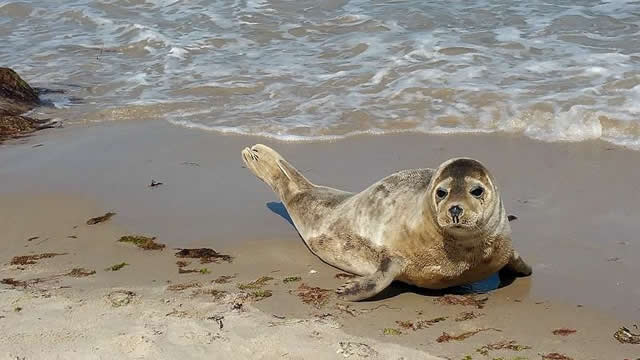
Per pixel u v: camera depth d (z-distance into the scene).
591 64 5.34
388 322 2.92
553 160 4.17
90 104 5.40
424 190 3.05
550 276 3.18
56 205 3.88
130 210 3.81
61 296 3.07
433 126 4.63
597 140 4.35
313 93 5.29
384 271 3.08
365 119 4.75
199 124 4.86
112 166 4.30
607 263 3.25
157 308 2.98
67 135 4.78
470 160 2.89
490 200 2.86
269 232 3.57
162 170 4.23
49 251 3.47
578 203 3.73
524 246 3.40
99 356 2.71
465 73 5.36
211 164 4.29
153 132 4.76
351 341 2.79
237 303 3.01
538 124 4.55
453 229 2.86
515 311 2.98
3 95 5.34
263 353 2.73
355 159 4.29
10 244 3.55
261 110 5.04
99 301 3.03
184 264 3.33
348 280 3.17
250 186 4.01
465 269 3.02
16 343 2.77
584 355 2.73
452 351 2.75
